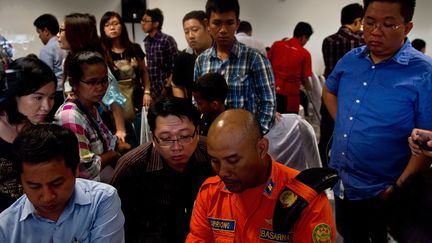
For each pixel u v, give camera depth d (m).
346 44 3.88
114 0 6.65
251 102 2.25
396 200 0.67
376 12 1.53
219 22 2.16
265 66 2.24
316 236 0.98
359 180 1.76
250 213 1.06
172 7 6.79
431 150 1.17
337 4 6.83
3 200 1.36
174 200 1.54
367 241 1.79
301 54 4.49
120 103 2.58
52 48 3.88
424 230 0.60
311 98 4.76
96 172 1.72
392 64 1.63
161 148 1.42
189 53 2.90
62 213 1.11
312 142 2.51
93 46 2.65
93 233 1.15
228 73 2.24
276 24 6.94
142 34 6.70
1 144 1.36
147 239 1.52
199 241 1.17
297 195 0.98
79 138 1.69
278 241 1.04
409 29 1.59
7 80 1.38
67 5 6.60
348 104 1.75
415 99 1.58
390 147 1.65
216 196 1.12
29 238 1.11
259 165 1.00
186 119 1.39
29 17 6.50
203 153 1.54
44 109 1.45
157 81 4.32
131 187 1.51
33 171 0.98
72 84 1.81
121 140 2.44
